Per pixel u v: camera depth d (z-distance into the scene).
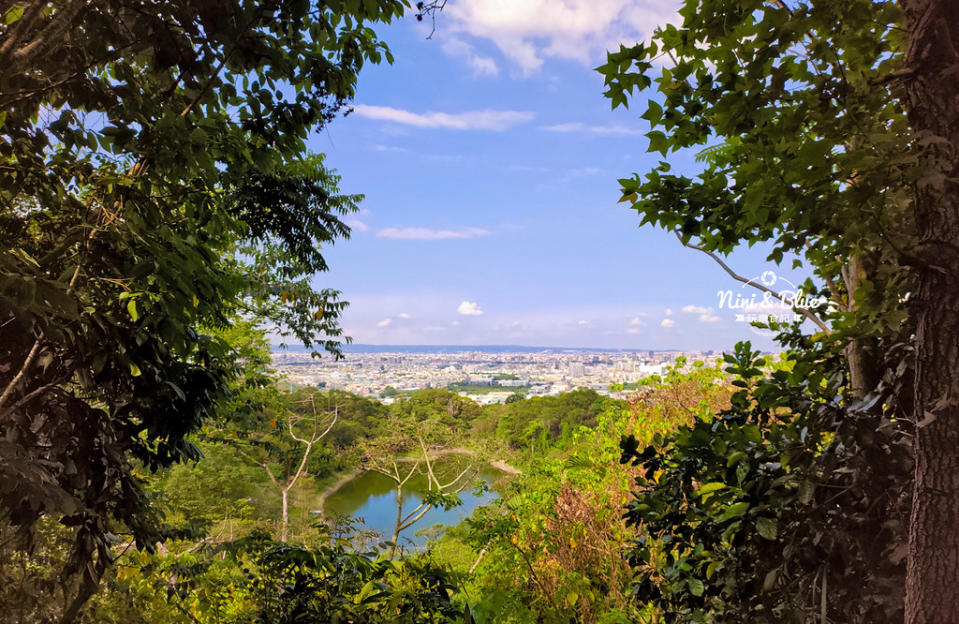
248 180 5.31
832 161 1.24
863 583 1.54
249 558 3.36
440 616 3.03
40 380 1.86
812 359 2.00
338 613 2.77
